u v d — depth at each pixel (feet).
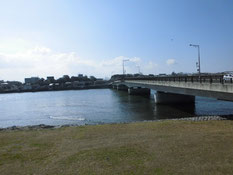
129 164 37.88
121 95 307.17
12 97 402.52
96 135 60.75
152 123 74.74
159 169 35.09
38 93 524.11
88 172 35.63
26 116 153.48
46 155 45.75
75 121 119.96
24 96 423.23
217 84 85.56
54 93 483.10
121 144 50.16
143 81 221.66
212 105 152.66
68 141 55.88
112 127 71.05
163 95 169.37
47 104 233.35
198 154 40.57
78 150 47.60
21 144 55.36
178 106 156.04
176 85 128.88
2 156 46.47
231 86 76.07
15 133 69.31
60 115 148.05
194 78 110.83
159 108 151.33
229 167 34.40
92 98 284.82
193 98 164.66
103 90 500.33
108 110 158.40
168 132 59.72
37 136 63.31
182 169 34.60
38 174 36.17
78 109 174.70
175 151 42.98
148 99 229.86
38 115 155.12
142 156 41.42
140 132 61.67
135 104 187.11
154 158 40.01
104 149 47.01
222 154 39.93
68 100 272.10
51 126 91.25
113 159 40.73
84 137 59.11
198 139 50.39
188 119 81.56
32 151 49.03
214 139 49.75
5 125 122.42
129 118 120.57
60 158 43.19
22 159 44.09
